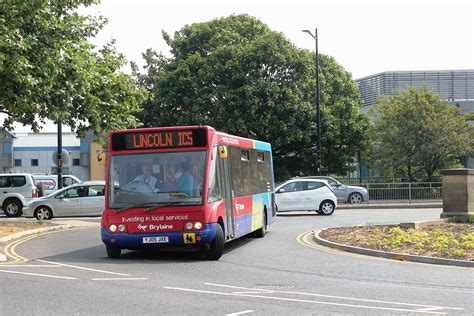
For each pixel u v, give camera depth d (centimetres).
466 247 1390
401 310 788
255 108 3978
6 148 6769
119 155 1362
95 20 2183
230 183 1504
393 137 4253
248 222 1656
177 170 1334
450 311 781
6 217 2994
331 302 845
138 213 1319
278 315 758
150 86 4862
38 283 999
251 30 4447
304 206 2766
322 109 4156
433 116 4244
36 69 1825
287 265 1239
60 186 2923
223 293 915
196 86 4144
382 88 6625
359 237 1636
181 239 1304
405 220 2366
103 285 984
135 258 1376
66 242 1741
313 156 4409
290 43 4272
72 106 2056
